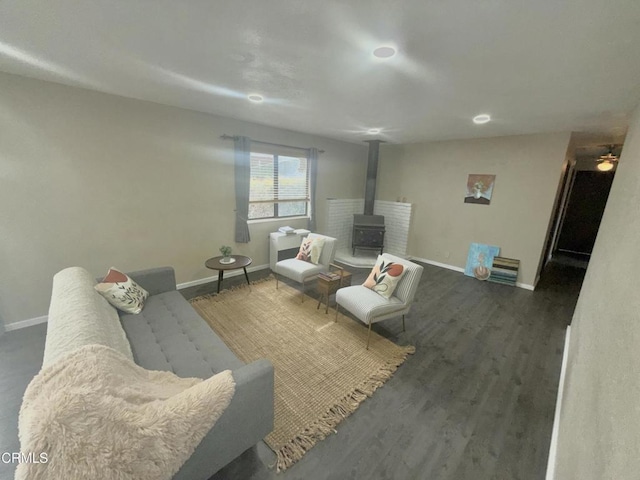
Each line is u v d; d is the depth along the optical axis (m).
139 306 2.27
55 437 0.81
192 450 1.08
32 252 2.59
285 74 2.08
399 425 1.74
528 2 1.16
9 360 2.20
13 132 2.35
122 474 0.89
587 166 6.22
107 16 1.38
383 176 5.85
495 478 1.45
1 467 1.42
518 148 4.08
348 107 2.90
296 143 4.55
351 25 1.39
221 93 2.61
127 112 2.89
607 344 1.04
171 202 3.38
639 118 1.96
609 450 0.71
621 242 1.31
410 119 3.33
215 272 3.96
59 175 2.61
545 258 5.09
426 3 1.19
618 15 1.21
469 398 1.98
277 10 1.29
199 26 1.45
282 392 1.96
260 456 1.51
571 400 1.44
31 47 1.75
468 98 2.44
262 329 2.75
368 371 2.21
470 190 4.63
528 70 1.83
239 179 3.88
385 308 2.54
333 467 1.47
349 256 5.43
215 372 1.60
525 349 2.59
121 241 3.08
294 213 4.92
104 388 0.98
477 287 4.14
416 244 5.49
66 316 1.45
